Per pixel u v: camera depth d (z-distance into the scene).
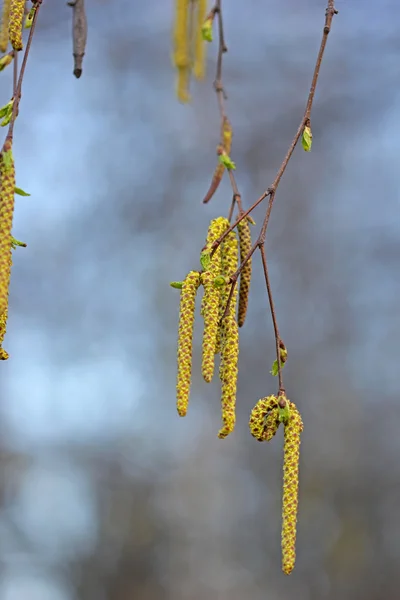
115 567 13.40
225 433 2.73
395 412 12.65
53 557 13.43
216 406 13.19
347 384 12.74
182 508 13.36
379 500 12.54
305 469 12.70
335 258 12.88
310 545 12.56
